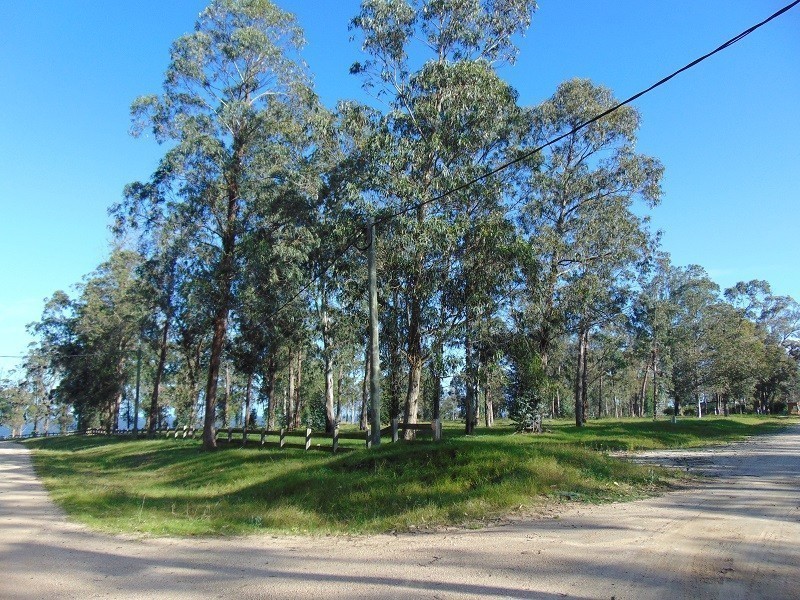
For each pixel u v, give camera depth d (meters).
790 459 18.84
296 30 27.97
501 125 23.14
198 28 26.81
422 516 9.88
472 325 22.66
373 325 17.20
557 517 9.23
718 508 9.73
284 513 10.97
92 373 56.38
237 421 71.56
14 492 15.78
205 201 26.48
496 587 5.59
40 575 6.60
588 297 31.50
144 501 13.52
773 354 72.12
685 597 5.22
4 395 84.44
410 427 17.17
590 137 32.34
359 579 6.05
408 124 22.83
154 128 25.98
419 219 21.31
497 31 24.03
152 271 34.47
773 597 5.22
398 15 23.17
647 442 27.19
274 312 28.25
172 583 6.18
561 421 51.03
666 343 57.91
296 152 27.61
